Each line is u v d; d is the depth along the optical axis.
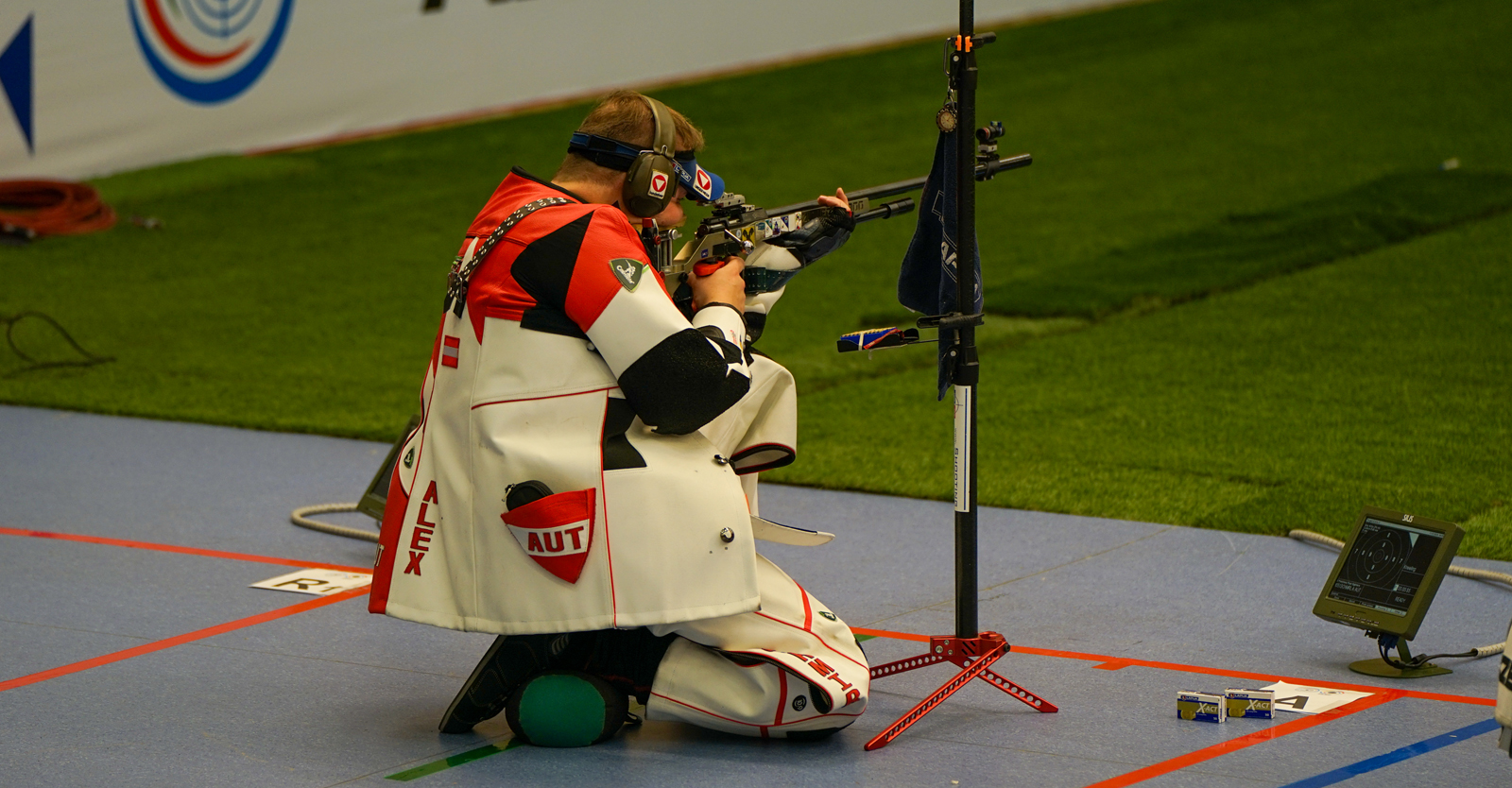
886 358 31.27
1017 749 11.89
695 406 11.33
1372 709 12.72
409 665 14.43
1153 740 12.05
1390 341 30.56
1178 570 17.47
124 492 21.83
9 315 36.62
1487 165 44.94
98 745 12.16
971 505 12.50
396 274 40.72
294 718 12.85
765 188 47.66
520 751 11.99
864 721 12.69
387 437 25.70
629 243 11.57
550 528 11.14
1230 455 22.89
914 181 13.37
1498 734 12.05
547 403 11.43
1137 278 37.06
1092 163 49.16
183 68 49.62
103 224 45.28
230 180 49.69
